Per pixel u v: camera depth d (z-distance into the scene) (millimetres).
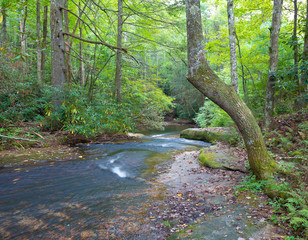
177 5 10359
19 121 8586
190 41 3891
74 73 17281
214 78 3896
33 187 4551
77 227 3111
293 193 3059
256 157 4176
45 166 5895
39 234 2918
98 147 8664
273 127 7285
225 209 3498
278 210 3188
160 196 4309
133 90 12930
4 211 3520
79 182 4996
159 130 18844
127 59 13891
